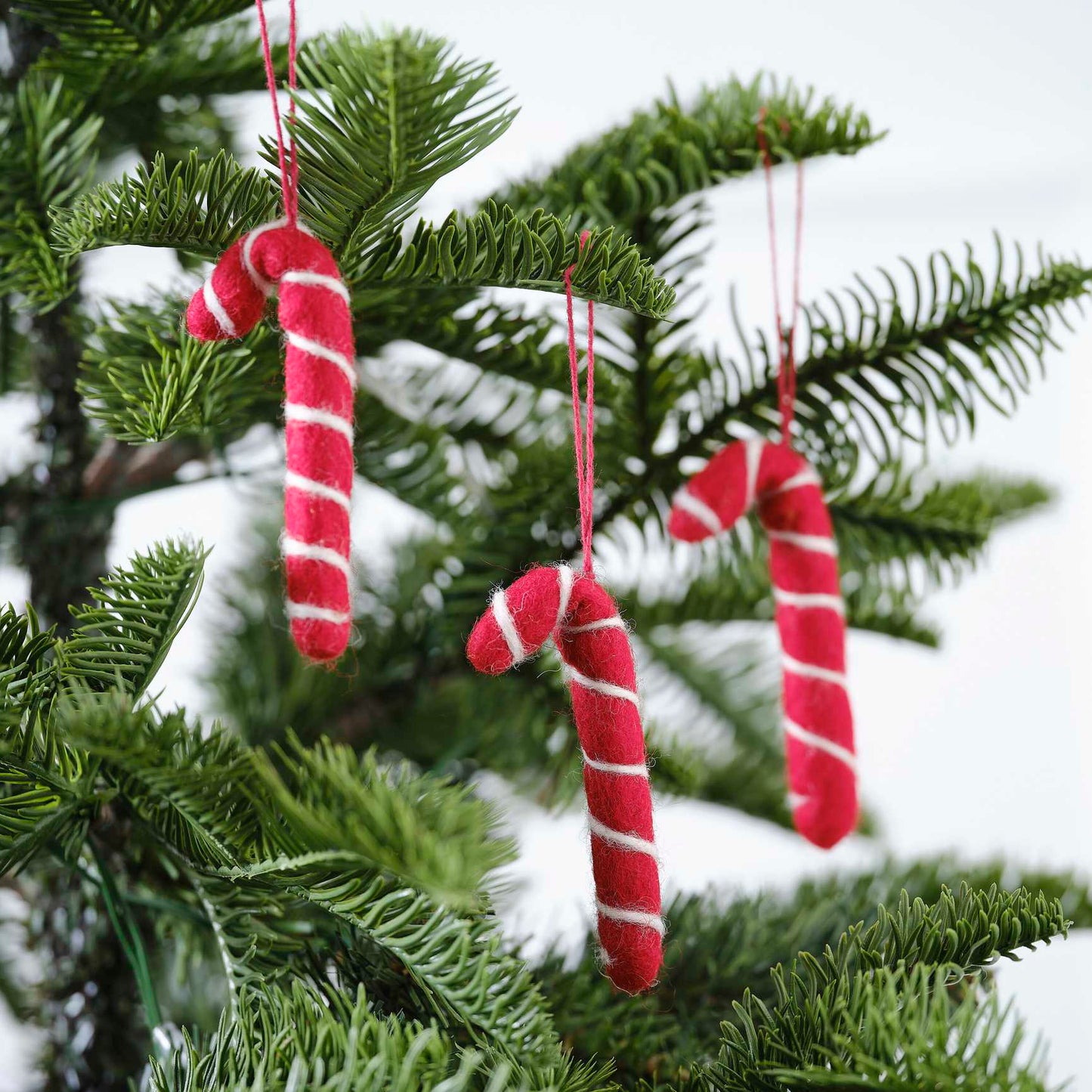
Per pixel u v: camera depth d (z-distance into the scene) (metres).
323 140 0.71
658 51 1.59
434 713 0.92
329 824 0.65
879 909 0.77
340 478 0.70
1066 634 1.73
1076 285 0.82
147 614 0.73
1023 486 1.05
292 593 0.69
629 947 0.72
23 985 0.94
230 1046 0.71
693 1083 0.74
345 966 0.75
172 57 0.86
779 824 0.99
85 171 0.88
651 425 0.87
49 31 0.84
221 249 0.75
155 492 0.86
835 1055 0.69
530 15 1.56
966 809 1.73
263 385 0.81
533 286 0.75
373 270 0.76
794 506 0.81
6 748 0.70
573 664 0.73
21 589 1.17
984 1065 0.67
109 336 0.81
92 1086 0.84
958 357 0.84
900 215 1.66
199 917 0.77
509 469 0.91
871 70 1.64
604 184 0.83
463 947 0.69
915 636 0.96
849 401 0.86
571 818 1.16
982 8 1.63
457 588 0.88
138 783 0.73
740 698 1.05
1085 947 1.65
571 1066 0.73
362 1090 0.67
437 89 0.69
